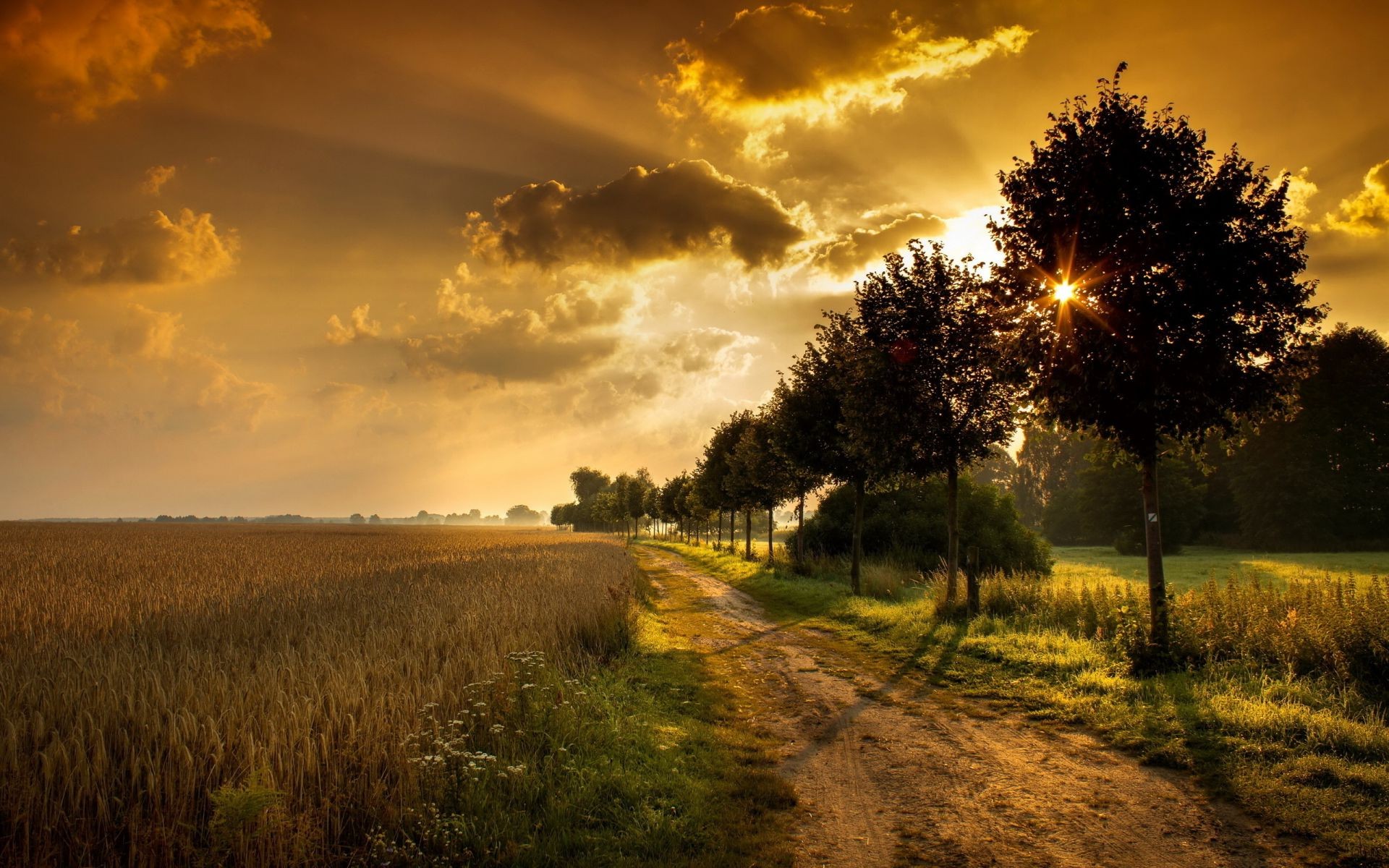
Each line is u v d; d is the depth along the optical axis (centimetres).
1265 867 450
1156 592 984
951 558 1605
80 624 1283
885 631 1501
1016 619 1380
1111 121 1016
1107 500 5819
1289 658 879
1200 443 1058
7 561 2891
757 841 525
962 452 1648
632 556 4181
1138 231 971
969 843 512
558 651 1075
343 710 635
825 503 3781
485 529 16162
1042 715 833
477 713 705
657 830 538
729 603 2202
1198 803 554
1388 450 4403
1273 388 966
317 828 470
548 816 544
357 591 1764
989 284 1209
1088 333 1020
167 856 427
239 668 772
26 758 497
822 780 662
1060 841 505
